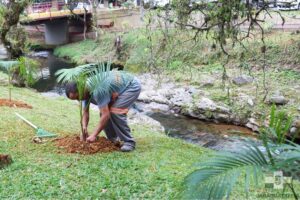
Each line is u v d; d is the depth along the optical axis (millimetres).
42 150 4934
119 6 25156
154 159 4797
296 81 11469
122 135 5062
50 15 21859
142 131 6938
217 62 12781
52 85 14992
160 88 12500
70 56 20188
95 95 4773
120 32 19344
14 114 6898
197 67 12969
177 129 9875
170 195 3666
